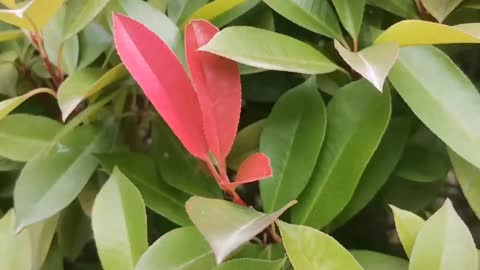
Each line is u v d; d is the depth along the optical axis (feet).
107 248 1.00
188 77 0.97
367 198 1.09
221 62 0.98
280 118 1.09
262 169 0.93
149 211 1.29
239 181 0.94
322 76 1.18
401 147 1.10
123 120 1.24
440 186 1.21
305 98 1.09
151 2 1.20
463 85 1.04
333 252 0.88
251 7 1.15
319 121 1.06
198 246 0.97
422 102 1.03
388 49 0.97
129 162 1.13
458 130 1.00
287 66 0.98
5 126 1.16
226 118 0.97
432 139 1.17
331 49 1.17
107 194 1.02
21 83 1.30
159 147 1.15
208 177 1.10
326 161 1.06
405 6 1.17
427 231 0.91
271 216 0.87
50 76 1.18
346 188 1.03
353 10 1.11
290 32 1.27
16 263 1.04
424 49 1.07
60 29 1.20
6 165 1.24
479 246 1.33
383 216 1.27
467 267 0.90
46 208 1.07
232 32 0.97
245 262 0.93
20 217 1.05
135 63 0.94
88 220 1.28
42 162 1.11
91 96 1.12
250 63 0.96
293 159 1.07
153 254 0.95
